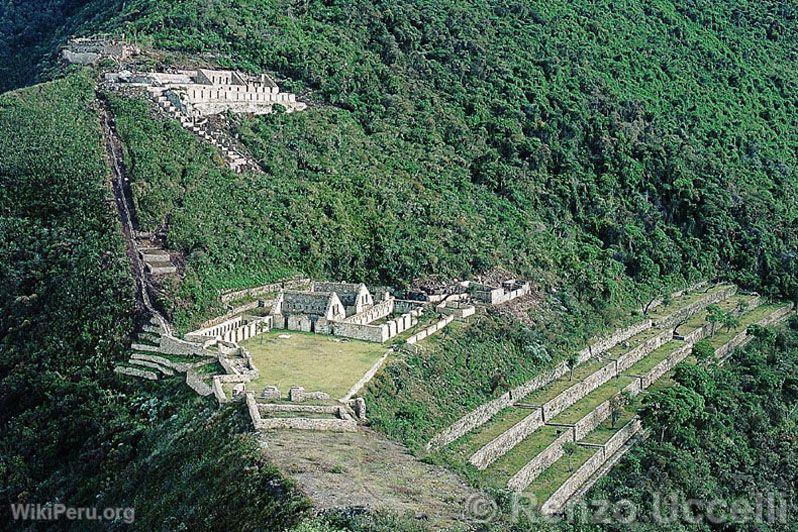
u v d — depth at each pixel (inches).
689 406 6953.7
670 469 6373.0
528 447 6092.5
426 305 7244.1
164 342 5880.9
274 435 4667.8
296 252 7500.0
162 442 5039.4
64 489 5236.2
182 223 7091.5
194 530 4175.7
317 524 3806.6
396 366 5910.4
